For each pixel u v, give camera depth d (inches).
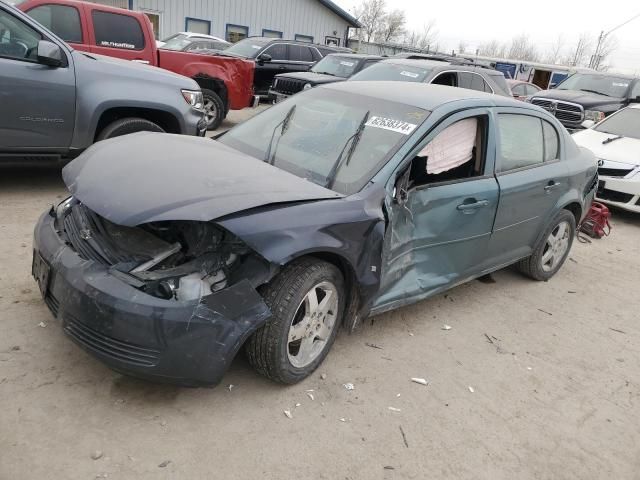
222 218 108.0
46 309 144.3
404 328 165.2
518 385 146.0
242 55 595.5
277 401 123.9
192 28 1023.0
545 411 136.8
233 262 114.7
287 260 111.8
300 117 162.9
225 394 123.4
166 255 113.0
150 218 105.0
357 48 1326.3
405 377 140.8
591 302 207.3
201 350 105.7
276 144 154.1
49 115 218.1
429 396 135.0
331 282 126.9
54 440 104.0
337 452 112.0
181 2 995.9
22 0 316.8
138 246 115.2
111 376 123.5
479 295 198.2
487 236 171.2
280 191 120.6
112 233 117.4
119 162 127.0
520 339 170.7
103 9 337.4
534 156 188.7
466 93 172.4
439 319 174.9
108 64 235.6
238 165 130.8
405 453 115.0
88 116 226.8
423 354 152.8
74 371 123.3
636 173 309.9
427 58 504.7
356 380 136.1
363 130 148.9
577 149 217.3
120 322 102.4
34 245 127.6
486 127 164.9
